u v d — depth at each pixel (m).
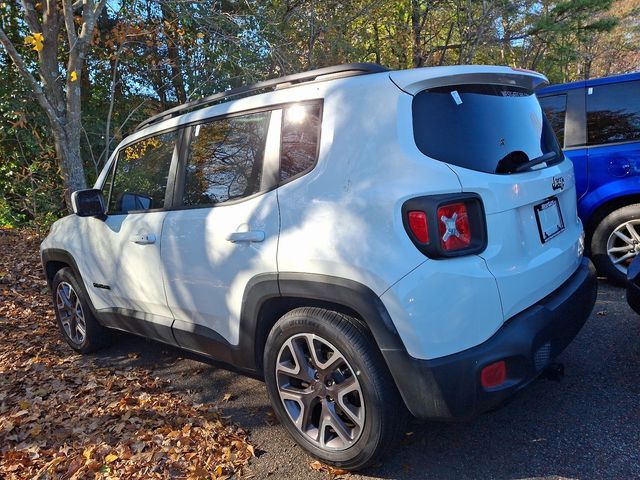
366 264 2.34
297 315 2.66
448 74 2.52
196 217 3.21
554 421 2.94
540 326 2.46
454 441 2.85
